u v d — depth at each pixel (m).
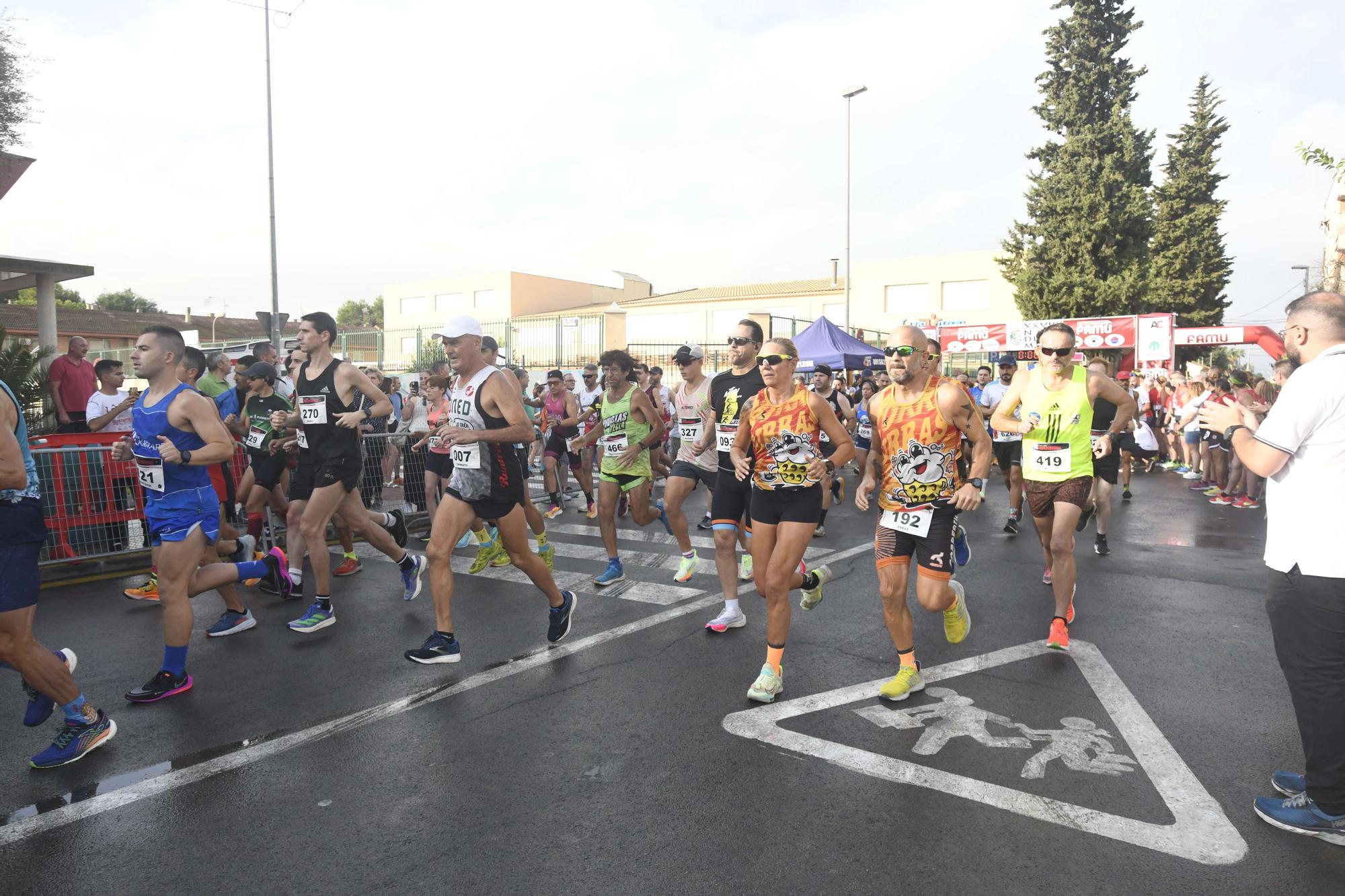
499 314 48.22
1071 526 4.96
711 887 2.59
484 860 2.76
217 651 5.04
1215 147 39.25
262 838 2.93
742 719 3.89
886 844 2.82
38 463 7.12
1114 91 30.72
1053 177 31.09
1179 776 3.28
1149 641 5.03
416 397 11.09
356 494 5.89
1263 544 8.20
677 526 6.55
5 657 3.38
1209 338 22.62
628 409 6.43
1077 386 5.01
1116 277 29.78
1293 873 2.63
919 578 4.09
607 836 2.90
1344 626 2.74
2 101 14.41
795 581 4.95
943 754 3.50
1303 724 2.85
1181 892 2.54
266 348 8.27
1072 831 2.89
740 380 5.16
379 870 2.71
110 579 7.10
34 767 3.50
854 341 18.19
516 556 4.89
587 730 3.80
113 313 49.12
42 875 2.72
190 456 4.14
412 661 4.76
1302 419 2.76
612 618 5.63
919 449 4.00
